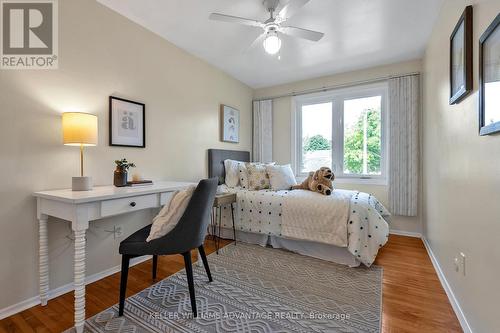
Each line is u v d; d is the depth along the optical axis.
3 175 1.56
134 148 2.36
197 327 1.45
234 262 2.36
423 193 3.04
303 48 2.88
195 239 1.63
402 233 3.27
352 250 2.16
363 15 2.23
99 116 2.06
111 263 2.17
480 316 1.25
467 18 1.39
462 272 1.51
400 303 1.68
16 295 1.61
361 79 3.51
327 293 1.81
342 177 3.70
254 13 2.20
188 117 3.01
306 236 2.45
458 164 1.63
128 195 1.69
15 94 1.61
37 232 1.70
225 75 3.68
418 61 3.15
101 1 2.04
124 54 2.26
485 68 1.17
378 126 3.46
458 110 1.63
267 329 1.43
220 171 3.47
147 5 2.10
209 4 2.07
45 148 1.74
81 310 1.41
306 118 4.02
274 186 3.03
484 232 1.21
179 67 2.87
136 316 1.54
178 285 1.92
